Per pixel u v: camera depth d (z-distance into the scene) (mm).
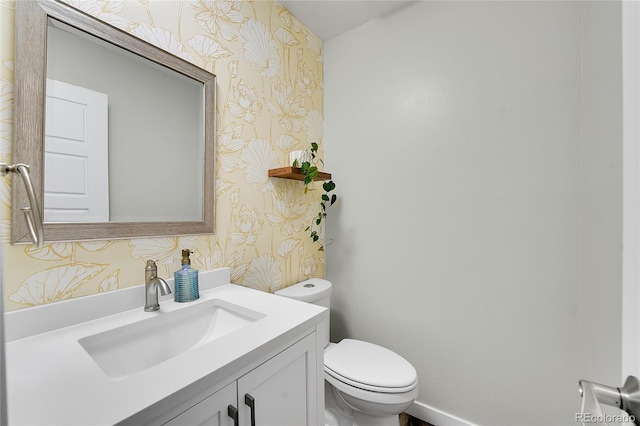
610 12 714
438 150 1456
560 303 1154
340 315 1822
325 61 1889
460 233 1391
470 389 1361
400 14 1586
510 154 1265
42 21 754
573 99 1126
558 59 1160
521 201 1239
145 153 980
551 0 1179
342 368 1211
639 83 432
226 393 610
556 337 1161
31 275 742
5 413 295
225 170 1243
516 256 1251
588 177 985
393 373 1175
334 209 1853
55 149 781
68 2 808
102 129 875
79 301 809
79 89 829
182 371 568
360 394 1121
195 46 1131
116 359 773
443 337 1438
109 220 889
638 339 412
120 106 918
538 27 1204
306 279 1707
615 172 644
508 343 1268
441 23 1451
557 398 1156
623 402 409
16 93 715
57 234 776
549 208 1179
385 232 1635
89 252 848
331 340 1860
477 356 1345
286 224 1573
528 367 1221
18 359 623
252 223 1369
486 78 1324
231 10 1275
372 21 1688
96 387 522
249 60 1358
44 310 749
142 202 970
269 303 982
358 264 1742
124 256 924
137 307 934
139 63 968
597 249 863
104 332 762
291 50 1617
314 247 1784
